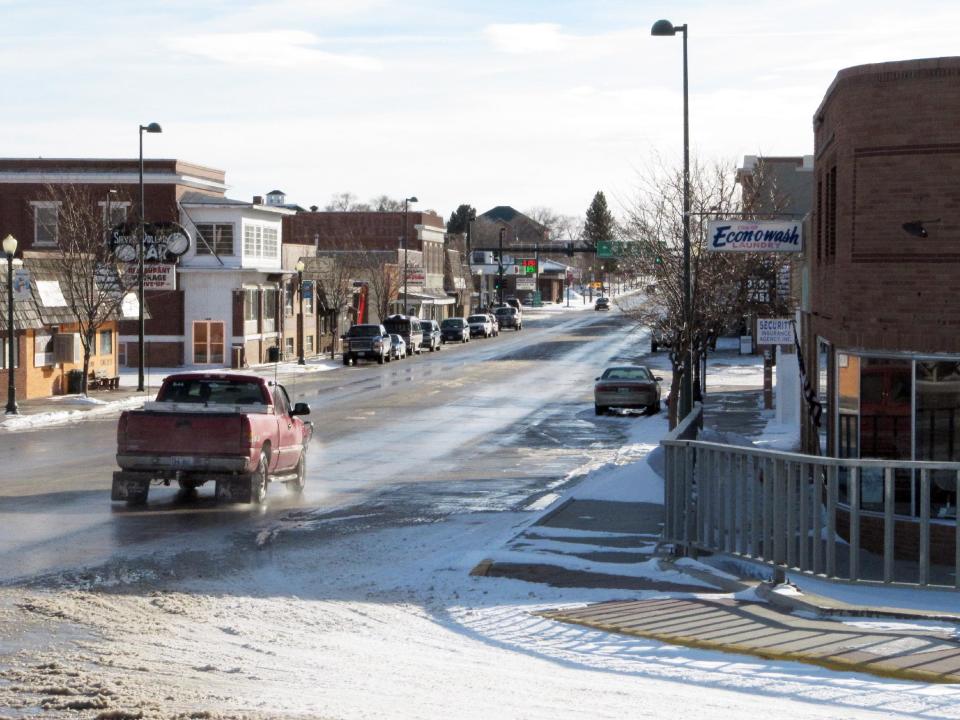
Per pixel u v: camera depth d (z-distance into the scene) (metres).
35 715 8.08
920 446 17.12
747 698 8.96
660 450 23.52
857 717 8.30
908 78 17.00
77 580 13.99
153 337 64.12
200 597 13.32
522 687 9.38
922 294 17.06
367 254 96.88
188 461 19.89
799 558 13.46
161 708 8.32
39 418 37.28
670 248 36.22
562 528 17.89
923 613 11.76
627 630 11.41
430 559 15.87
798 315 32.66
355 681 9.59
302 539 17.50
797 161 55.03
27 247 64.12
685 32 30.73
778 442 30.53
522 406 43.44
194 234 63.94
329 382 55.22
